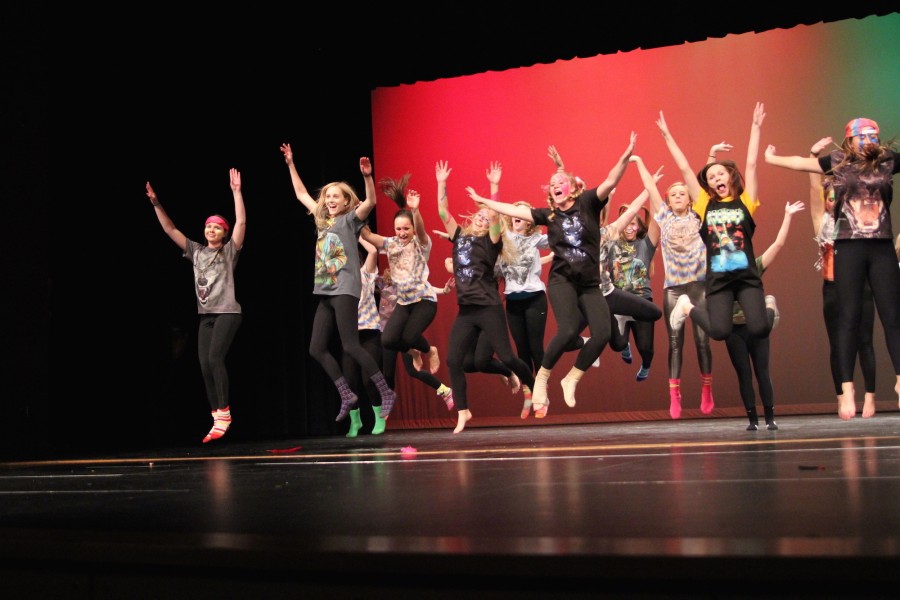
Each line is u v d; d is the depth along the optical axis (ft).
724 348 22.95
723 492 5.41
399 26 18.88
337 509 5.41
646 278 19.58
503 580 3.67
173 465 11.20
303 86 21.62
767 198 22.84
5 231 16.57
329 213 16.03
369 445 14.38
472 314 16.22
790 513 4.40
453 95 25.11
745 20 17.89
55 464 12.96
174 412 20.98
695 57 23.56
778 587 3.33
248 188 22.38
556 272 13.64
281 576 4.02
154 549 4.27
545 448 10.50
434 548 3.84
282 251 22.85
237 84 21.03
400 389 25.23
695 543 3.66
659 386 23.57
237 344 22.74
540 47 18.67
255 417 22.70
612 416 23.56
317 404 23.31
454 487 6.47
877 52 22.27
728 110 23.26
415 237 17.76
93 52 18.49
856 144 12.42
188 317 21.53
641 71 23.94
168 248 20.94
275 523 4.86
